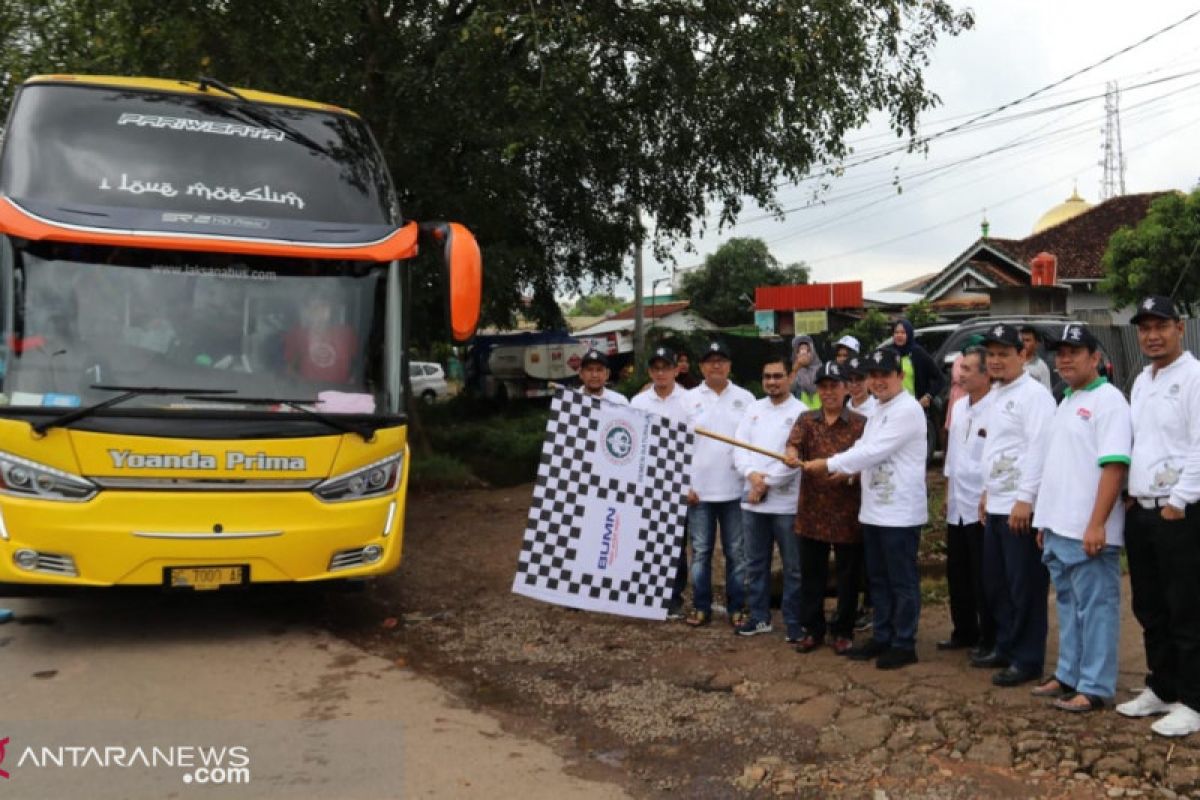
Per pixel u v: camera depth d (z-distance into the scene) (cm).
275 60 1099
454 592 801
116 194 629
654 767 461
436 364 3725
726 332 3038
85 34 1067
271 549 608
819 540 598
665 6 1226
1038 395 531
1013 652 536
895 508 562
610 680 576
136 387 594
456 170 1332
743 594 678
